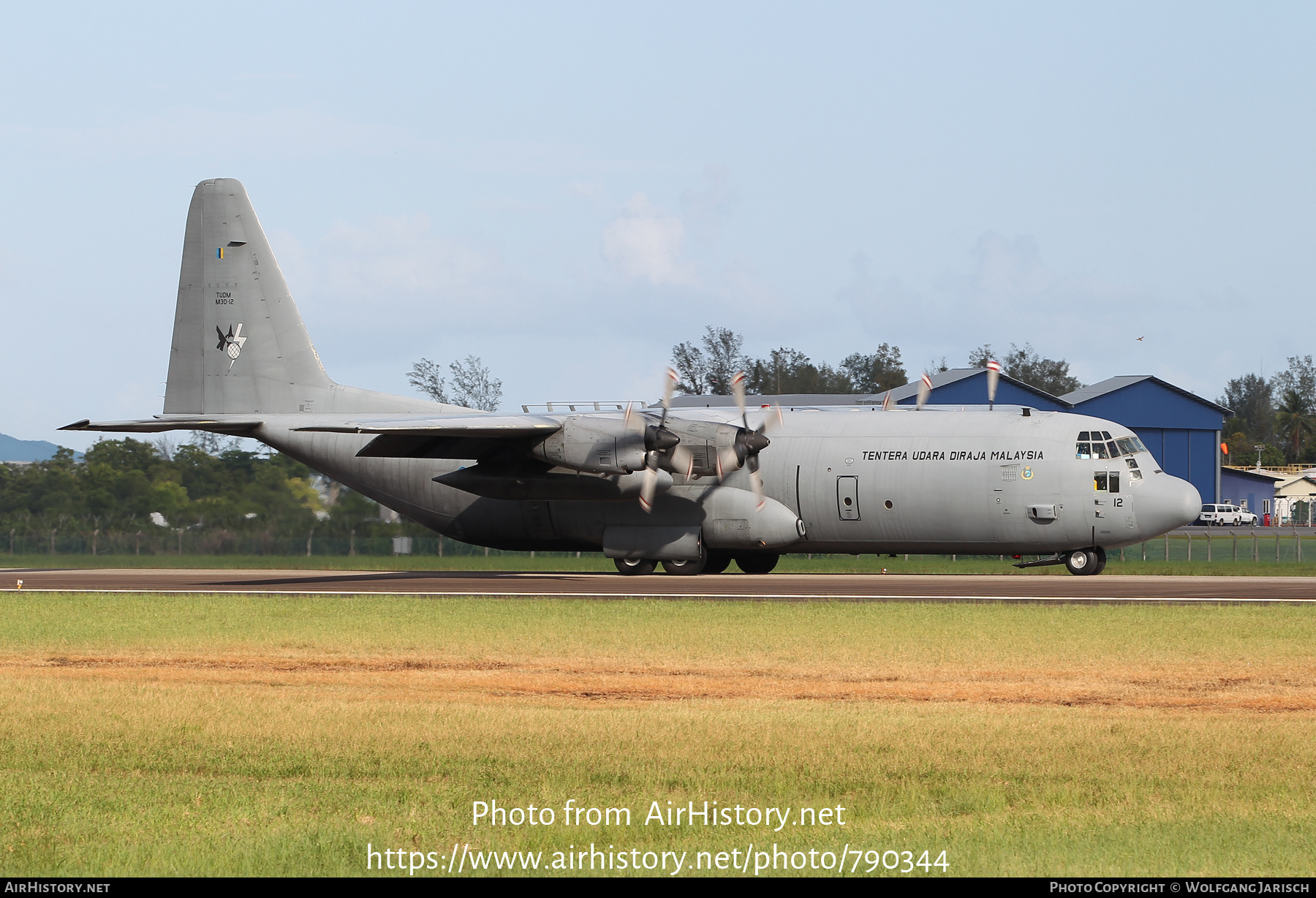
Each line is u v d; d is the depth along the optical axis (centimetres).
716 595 6994
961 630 5197
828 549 9156
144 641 5084
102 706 3578
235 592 7525
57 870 2169
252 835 2372
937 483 8625
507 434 8169
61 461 14225
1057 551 8669
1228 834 2339
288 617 5950
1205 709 3472
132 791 2689
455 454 8775
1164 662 4309
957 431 8762
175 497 13388
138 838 2356
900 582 8088
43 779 2798
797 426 9162
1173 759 2855
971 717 3331
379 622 5703
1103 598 6544
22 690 3841
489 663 4441
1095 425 8556
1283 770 2764
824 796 2616
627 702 3634
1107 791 2634
